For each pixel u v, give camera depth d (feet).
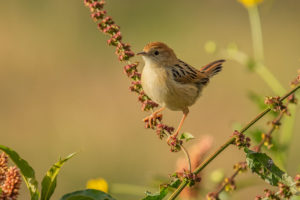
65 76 57.62
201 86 25.70
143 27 64.69
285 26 62.59
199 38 61.26
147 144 47.32
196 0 68.23
